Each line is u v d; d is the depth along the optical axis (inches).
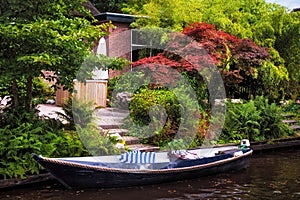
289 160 429.1
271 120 498.3
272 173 370.6
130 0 757.9
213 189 318.0
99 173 301.9
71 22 356.5
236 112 498.3
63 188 308.3
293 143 496.1
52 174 297.0
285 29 673.6
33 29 319.9
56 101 532.4
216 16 631.8
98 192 302.0
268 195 305.0
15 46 341.4
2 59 339.9
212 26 491.5
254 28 662.5
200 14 615.2
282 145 487.8
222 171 363.3
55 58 323.0
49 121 376.8
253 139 479.2
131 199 289.9
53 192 299.1
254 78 575.8
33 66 339.9
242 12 722.2
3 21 339.3
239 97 600.1
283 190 317.7
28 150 325.4
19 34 320.8
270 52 617.6
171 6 601.3
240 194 306.7
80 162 300.0
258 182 339.6
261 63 553.0
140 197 294.7
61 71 354.6
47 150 326.3
